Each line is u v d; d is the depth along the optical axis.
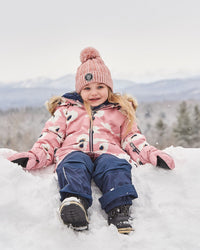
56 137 2.32
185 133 26.52
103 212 1.72
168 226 1.58
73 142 2.24
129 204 1.63
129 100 2.57
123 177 1.70
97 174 1.81
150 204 1.80
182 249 1.41
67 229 1.49
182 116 27.00
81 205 1.47
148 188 1.94
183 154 2.42
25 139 29.56
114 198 1.61
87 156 1.94
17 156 2.00
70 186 1.59
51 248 1.38
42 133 2.36
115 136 2.37
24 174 1.86
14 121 31.42
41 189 1.76
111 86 2.53
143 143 2.26
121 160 1.86
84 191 1.60
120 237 1.46
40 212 1.59
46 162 2.17
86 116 2.37
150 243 1.45
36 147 2.17
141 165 2.19
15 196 1.65
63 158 1.93
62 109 2.48
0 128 31.20
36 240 1.42
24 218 1.56
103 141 2.20
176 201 1.82
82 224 1.47
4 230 1.47
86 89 2.45
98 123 2.32
